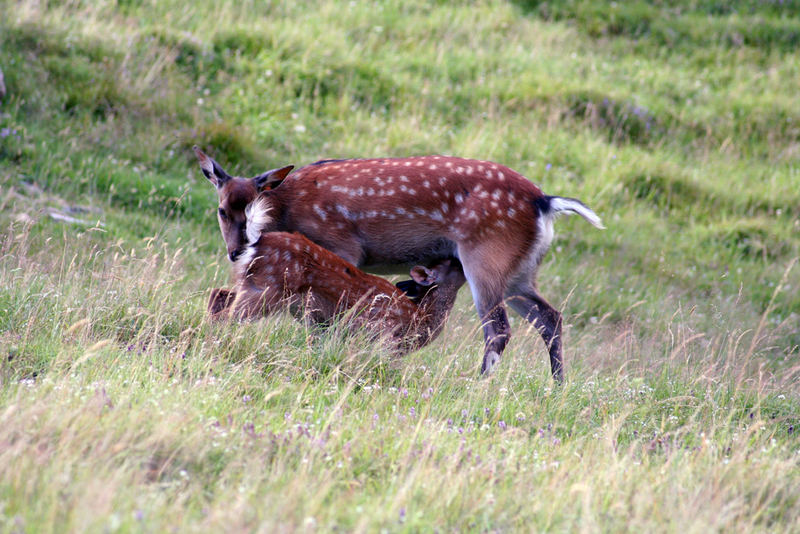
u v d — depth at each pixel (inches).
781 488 517.0
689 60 1991.9
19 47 1353.3
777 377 895.1
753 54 2033.7
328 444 487.2
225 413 524.1
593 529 407.8
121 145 1226.6
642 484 486.3
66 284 719.1
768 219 1487.5
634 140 1665.8
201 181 1235.2
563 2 2130.9
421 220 756.6
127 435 437.4
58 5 1535.4
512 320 1017.5
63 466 397.7
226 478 432.1
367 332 708.7
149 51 1466.5
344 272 719.1
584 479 486.6
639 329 1049.5
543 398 680.4
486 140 1517.0
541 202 781.9
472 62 1766.7
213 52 1544.0
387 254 774.5
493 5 2044.8
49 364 567.5
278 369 633.6
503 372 713.0
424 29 1868.8
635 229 1387.8
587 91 1712.6
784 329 1133.1
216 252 1061.8
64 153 1160.2
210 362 603.5
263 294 701.9
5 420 427.8
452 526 419.2
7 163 1095.0
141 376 563.2
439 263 770.8
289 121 1440.7
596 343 970.1
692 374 767.1
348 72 1612.9
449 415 601.0
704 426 672.4
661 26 2091.5
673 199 1497.3
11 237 830.5
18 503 362.6
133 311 677.9
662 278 1258.6
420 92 1621.6
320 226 757.9
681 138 1694.1
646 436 631.2
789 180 1608.0
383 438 516.4
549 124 1596.9
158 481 421.7
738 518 467.2
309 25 1743.4
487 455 515.2
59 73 1326.3
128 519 350.0
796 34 2116.1
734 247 1400.1
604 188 1444.4
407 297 750.5
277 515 383.6
